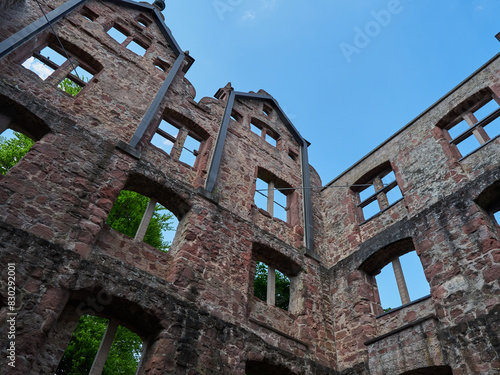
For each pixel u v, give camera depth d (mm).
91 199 8305
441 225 9672
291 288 11242
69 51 11570
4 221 6887
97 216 8133
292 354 9031
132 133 10648
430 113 12445
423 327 8508
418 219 10352
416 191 11109
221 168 12141
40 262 6738
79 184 8367
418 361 8195
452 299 8453
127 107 11164
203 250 9344
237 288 9367
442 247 9312
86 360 9938
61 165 8398
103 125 10141
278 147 15758
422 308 9117
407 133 12844
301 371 8891
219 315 8531
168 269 8828
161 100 11930
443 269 8992
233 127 14117
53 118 9133
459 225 9273
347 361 9664
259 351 8492
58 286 6688
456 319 8141
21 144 12977
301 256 11766
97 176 8789
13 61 9688
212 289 8828
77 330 10500
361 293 10625
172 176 10758
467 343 7664
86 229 7793
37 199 7562
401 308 9586
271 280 10969
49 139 8664
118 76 11797
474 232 8875
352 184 13805
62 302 6633
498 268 7977
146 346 7551
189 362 7266
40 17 11078
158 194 9992
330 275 11961
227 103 14508
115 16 13891
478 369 7254
